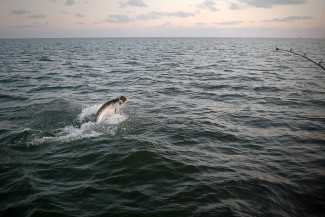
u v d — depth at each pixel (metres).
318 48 71.81
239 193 5.48
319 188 5.79
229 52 57.22
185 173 6.18
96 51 60.91
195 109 11.99
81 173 6.13
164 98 14.29
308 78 21.36
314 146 8.02
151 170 6.21
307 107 12.50
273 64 32.25
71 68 28.19
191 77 21.86
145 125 9.51
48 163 6.60
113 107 9.55
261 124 9.95
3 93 15.18
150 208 4.87
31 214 4.67
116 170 6.22
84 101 13.39
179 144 7.94
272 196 5.43
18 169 6.30
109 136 8.37
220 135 8.73
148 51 60.62
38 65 30.91
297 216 4.92
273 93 15.66
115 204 4.97
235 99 14.12
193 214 4.75
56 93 15.44
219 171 6.36
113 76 22.53
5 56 44.69
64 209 4.82
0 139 8.02
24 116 10.38
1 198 5.16
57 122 9.62
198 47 82.06
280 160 7.09
